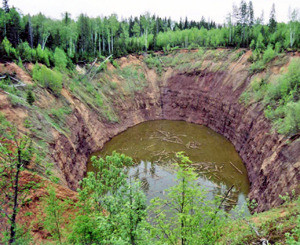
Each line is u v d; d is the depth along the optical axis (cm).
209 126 4434
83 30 5366
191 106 4922
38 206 1455
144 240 875
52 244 1257
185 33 6394
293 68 2767
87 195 1164
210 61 4891
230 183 2538
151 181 2594
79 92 3816
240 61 4278
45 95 3023
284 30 4681
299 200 1267
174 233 930
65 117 3056
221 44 5406
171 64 5584
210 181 2581
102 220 893
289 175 1691
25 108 2480
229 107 3909
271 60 3584
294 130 2020
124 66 5356
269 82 3322
